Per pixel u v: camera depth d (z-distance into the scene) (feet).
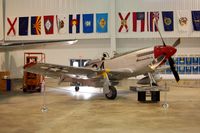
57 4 45.29
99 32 44.04
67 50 45.34
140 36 42.88
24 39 46.34
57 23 45.21
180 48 42.75
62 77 30.58
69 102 26.17
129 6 43.32
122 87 41.65
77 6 44.68
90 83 30.40
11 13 46.78
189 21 42.22
